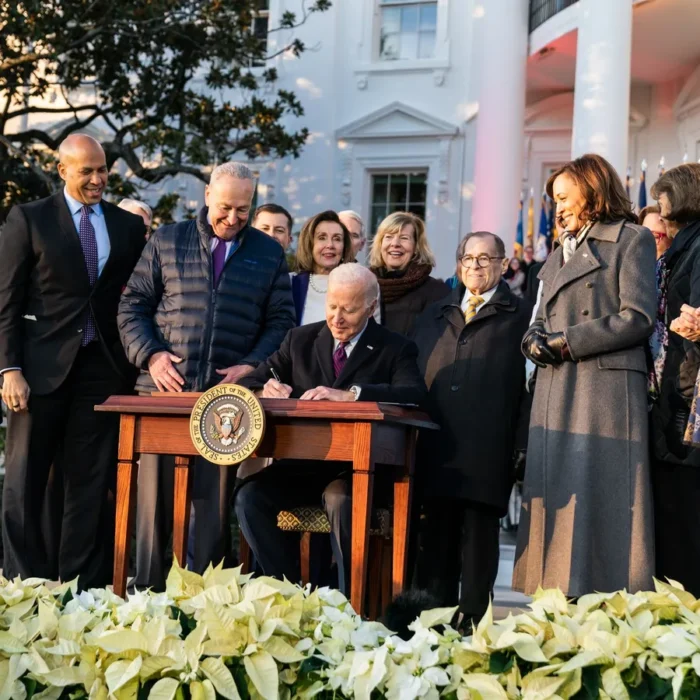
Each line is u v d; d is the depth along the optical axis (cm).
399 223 536
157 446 386
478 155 1324
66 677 264
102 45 1259
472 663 263
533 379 438
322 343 449
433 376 473
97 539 498
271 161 1534
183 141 1204
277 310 482
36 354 490
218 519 425
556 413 401
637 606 279
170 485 461
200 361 462
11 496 487
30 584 305
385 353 441
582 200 412
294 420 374
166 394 387
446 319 482
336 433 370
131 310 469
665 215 412
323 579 483
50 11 1166
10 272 488
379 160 1502
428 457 462
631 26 1187
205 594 281
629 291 395
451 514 476
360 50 1518
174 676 261
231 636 264
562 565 391
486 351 467
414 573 480
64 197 501
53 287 492
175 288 470
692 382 387
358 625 278
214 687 256
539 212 1476
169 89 1320
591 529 391
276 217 611
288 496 433
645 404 397
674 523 393
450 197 1469
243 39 1305
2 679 267
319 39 1532
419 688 255
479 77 1467
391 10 1520
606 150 1173
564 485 396
